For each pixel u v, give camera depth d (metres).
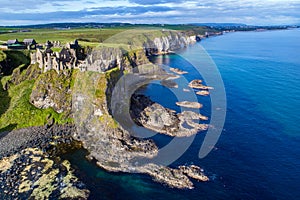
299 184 90.31
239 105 155.38
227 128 127.94
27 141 123.00
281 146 112.44
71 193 88.19
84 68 143.12
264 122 133.50
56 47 189.50
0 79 161.38
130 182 93.94
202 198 85.56
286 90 180.88
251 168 98.75
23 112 142.00
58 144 119.88
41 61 159.25
